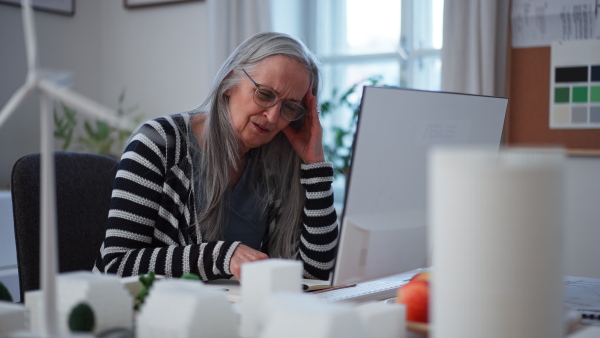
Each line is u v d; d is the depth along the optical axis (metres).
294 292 0.73
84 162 1.68
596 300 1.07
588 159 2.42
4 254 2.69
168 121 1.50
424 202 1.06
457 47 2.53
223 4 3.08
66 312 0.71
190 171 1.48
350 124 3.07
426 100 1.01
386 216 0.99
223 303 0.67
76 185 1.64
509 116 2.54
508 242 0.55
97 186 1.69
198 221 1.48
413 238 1.06
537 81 2.49
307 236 1.52
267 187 1.60
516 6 2.50
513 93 2.53
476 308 0.55
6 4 3.17
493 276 0.55
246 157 1.61
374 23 3.12
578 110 2.42
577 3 2.39
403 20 2.97
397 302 0.84
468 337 0.56
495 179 0.55
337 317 0.56
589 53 2.39
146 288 0.88
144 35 3.54
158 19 3.49
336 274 0.95
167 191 1.45
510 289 0.55
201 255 1.25
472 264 0.56
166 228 1.45
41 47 3.34
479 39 2.49
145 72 3.54
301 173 1.58
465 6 2.52
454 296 0.56
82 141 3.23
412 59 2.96
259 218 1.60
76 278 0.73
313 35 3.24
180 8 3.42
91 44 3.62
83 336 0.56
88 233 1.65
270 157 1.60
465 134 1.11
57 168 1.62
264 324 0.65
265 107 1.45
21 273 1.49
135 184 1.41
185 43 3.40
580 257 2.45
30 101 3.28
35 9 3.29
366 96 0.91
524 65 2.51
